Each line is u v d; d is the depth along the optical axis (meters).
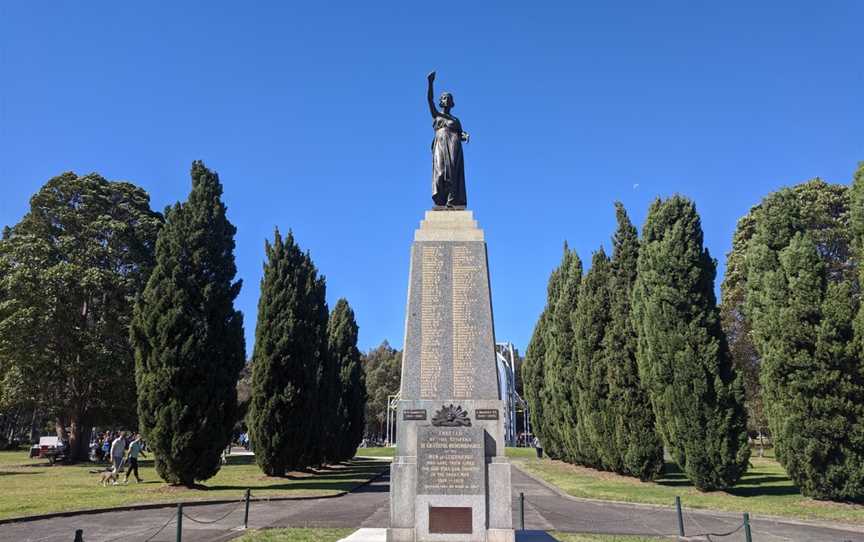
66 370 36.84
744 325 39.47
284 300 29.23
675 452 23.25
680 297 23.27
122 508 18.02
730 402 22.58
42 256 37.38
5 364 36.94
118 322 38.41
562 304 36.69
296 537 13.45
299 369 28.88
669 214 24.62
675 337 23.08
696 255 23.67
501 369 72.56
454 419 11.29
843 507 18.50
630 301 28.28
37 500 19.22
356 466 40.47
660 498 21.19
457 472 10.95
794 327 19.64
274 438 27.95
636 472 26.73
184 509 18.50
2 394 38.50
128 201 41.97
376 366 93.44
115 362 37.34
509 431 72.12
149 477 28.42
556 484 26.92
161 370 22.14
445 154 13.66
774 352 20.00
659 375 23.53
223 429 22.98
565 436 35.59
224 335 23.39
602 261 31.45
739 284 40.62
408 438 11.42
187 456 22.08
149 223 41.28
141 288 39.81
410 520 10.99
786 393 19.77
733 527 15.87
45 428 72.38
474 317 12.19
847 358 19.08
